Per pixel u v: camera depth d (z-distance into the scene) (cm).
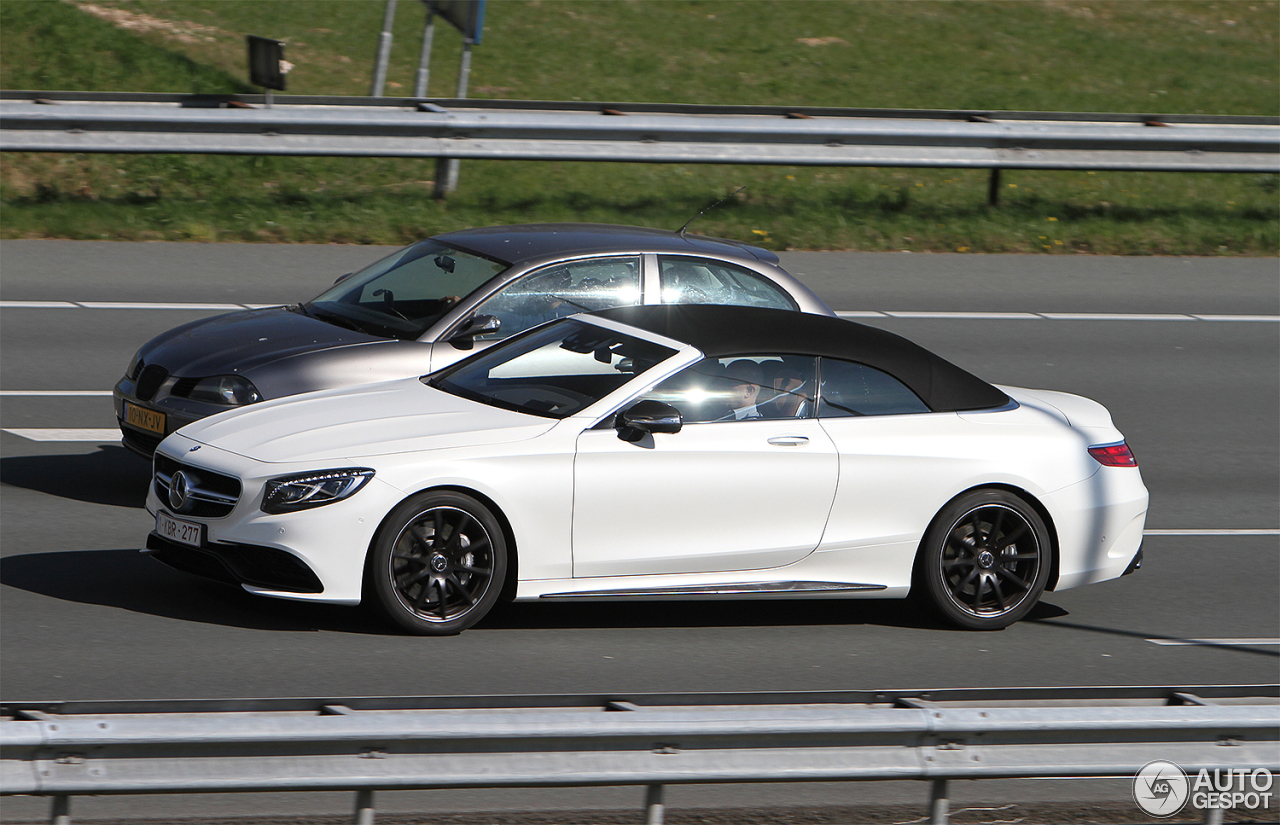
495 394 2486
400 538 2269
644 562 2380
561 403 2419
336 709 1412
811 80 7519
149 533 2514
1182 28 9181
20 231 5003
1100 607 2722
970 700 1551
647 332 2525
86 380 3750
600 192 5841
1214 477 3562
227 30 7125
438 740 1391
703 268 3136
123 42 6644
